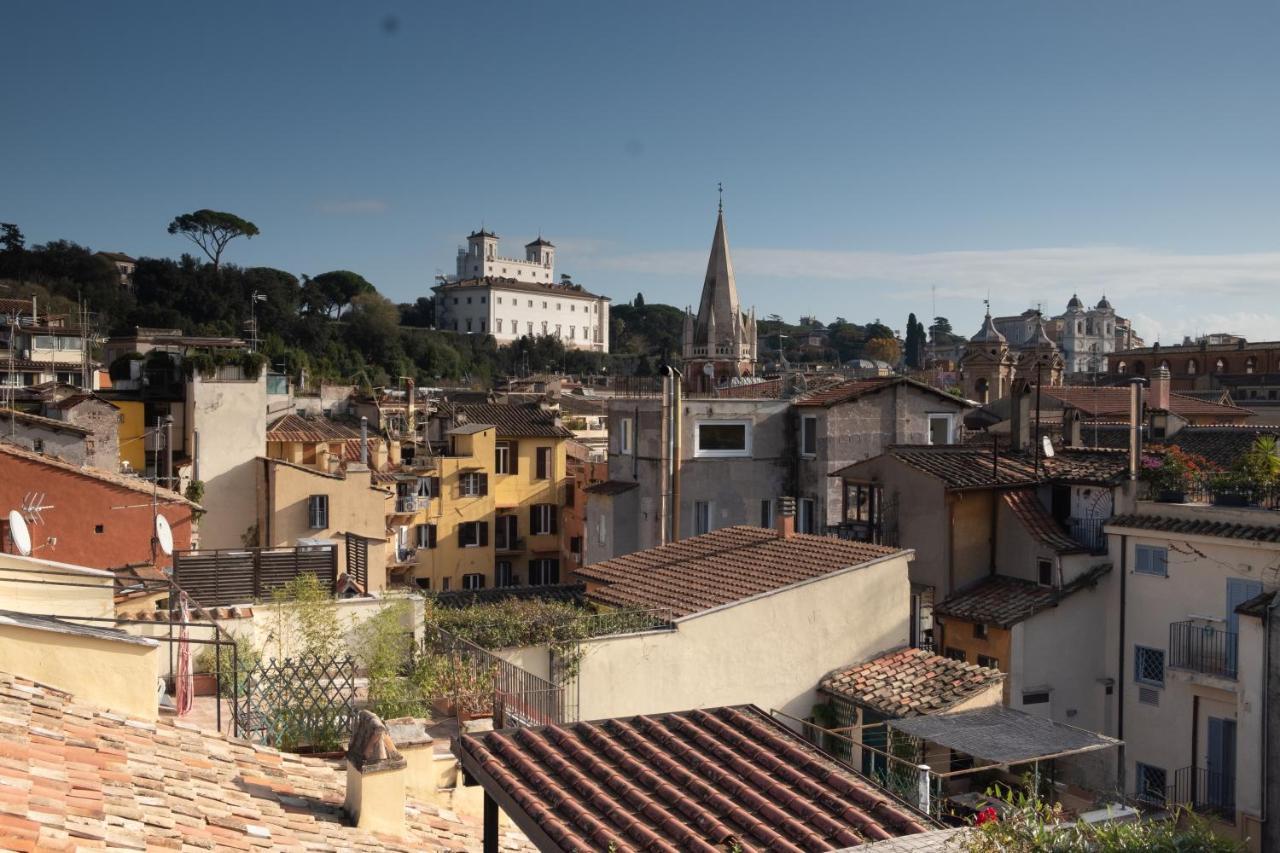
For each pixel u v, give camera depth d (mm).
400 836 11742
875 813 11188
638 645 23297
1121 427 56656
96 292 152000
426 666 19875
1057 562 29812
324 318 176750
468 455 65625
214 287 164625
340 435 64875
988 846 9320
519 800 11242
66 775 9656
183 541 32656
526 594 32938
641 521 46750
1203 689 27156
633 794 11484
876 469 34750
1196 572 27844
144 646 12672
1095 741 20938
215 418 55531
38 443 42250
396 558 61281
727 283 104062
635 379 56719
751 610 24500
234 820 10266
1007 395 94375
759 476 46938
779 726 13555
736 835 10680
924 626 32812
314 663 17594
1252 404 102500
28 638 11961
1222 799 26531
